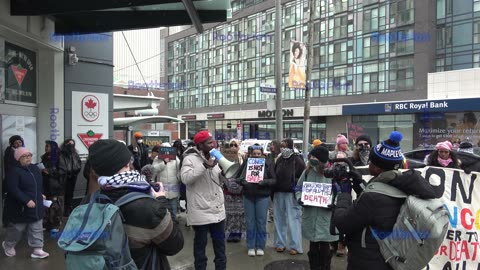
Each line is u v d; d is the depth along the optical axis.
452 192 4.58
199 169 4.66
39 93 8.37
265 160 6.32
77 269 1.93
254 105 43.19
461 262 4.46
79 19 8.03
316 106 36.28
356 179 3.46
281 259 6.05
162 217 2.15
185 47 48.38
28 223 5.71
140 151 10.67
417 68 29.25
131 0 6.46
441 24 28.48
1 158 7.12
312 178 5.20
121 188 2.14
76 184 8.94
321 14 35.84
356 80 33.66
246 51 43.31
